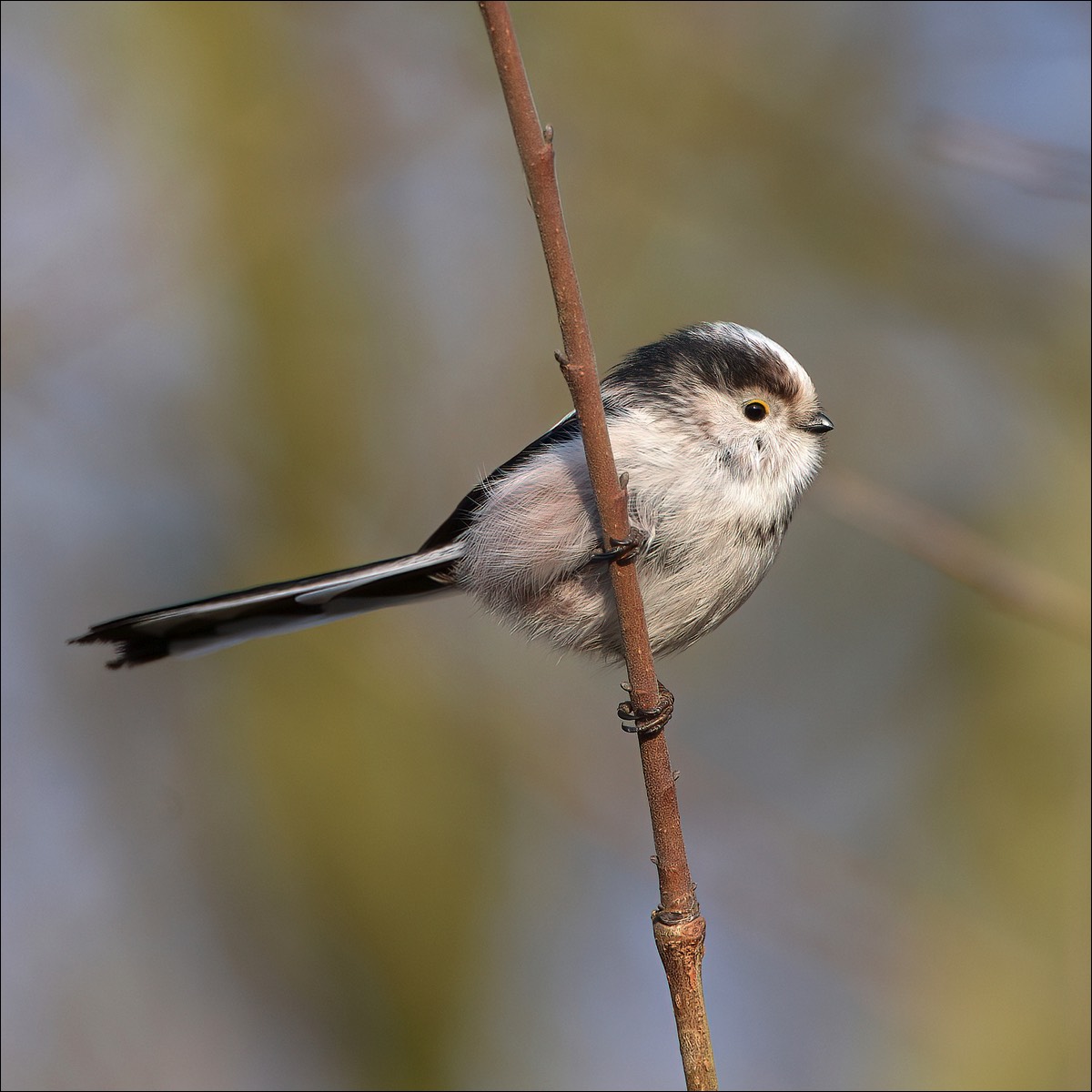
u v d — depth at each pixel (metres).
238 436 12.38
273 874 12.04
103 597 12.09
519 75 4.73
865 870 11.22
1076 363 11.93
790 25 12.48
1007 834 11.48
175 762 12.12
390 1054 11.85
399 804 12.12
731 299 12.53
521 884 12.29
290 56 12.45
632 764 11.98
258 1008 11.80
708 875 11.00
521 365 12.59
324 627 12.50
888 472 12.38
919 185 12.24
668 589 6.76
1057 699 11.63
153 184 12.17
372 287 12.66
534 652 12.37
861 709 12.41
